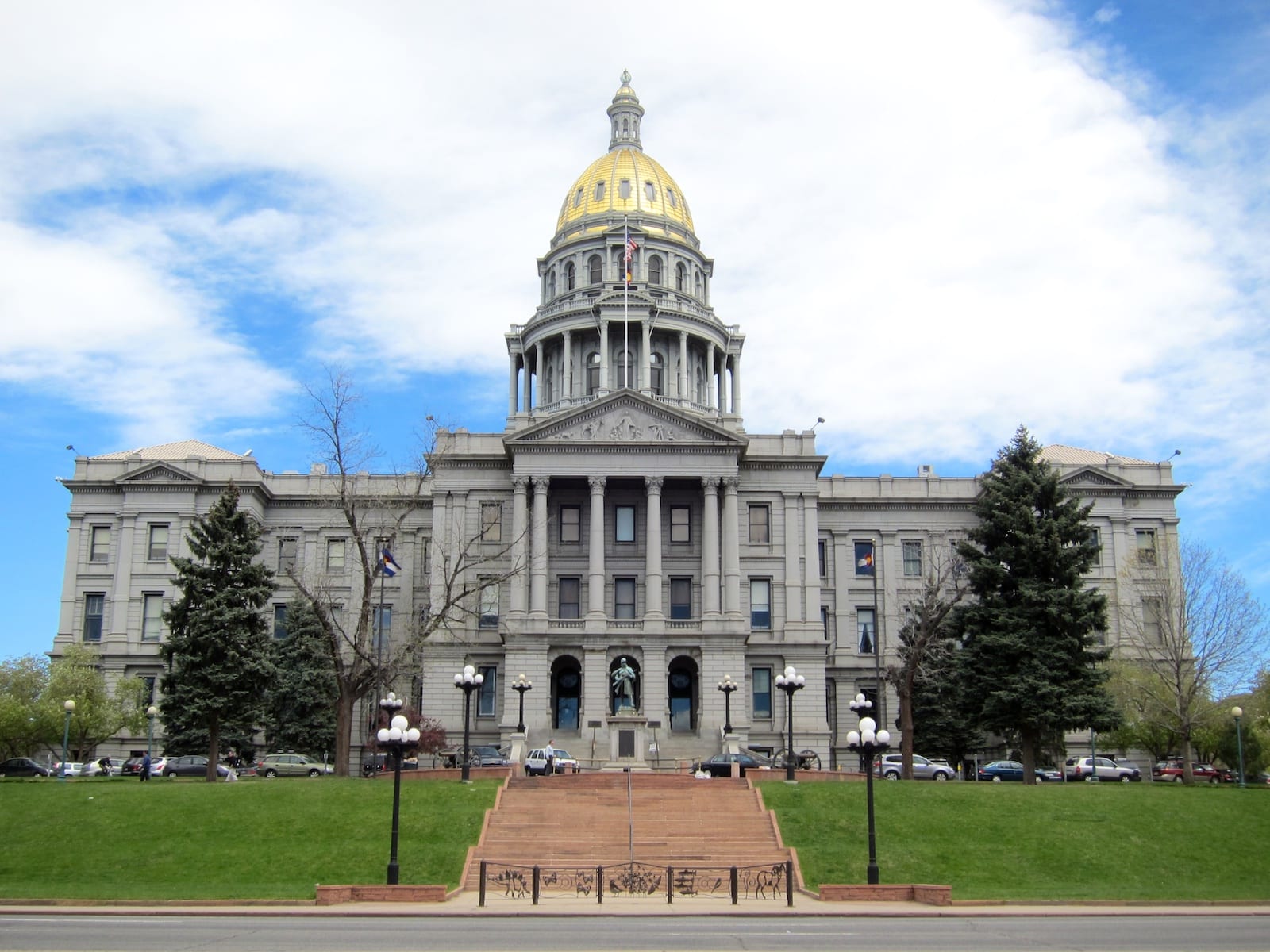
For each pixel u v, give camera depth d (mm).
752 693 89438
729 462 89125
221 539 72188
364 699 92062
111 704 84938
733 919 34844
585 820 49500
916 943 28750
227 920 33656
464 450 93000
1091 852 46812
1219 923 34375
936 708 87438
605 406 89188
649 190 122812
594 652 84562
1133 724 83000
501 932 30547
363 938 29094
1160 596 81062
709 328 114625
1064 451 105938
